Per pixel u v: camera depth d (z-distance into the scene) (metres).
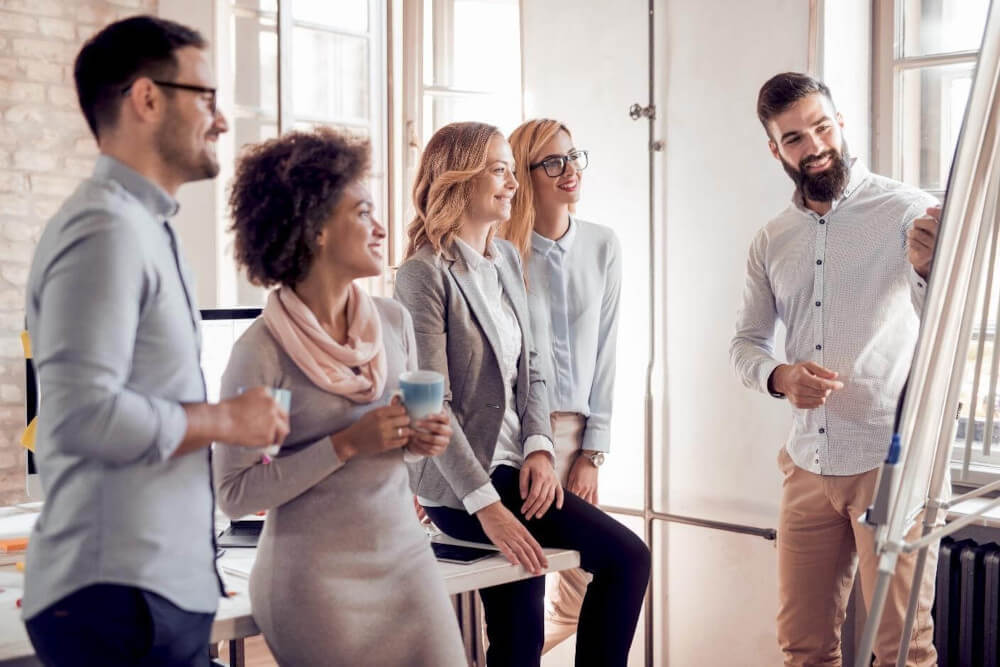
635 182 3.48
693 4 3.31
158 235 1.52
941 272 1.54
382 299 2.11
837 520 2.73
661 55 3.39
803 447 2.76
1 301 4.00
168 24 1.55
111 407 1.39
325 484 1.86
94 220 1.43
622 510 3.57
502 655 2.45
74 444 1.39
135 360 1.48
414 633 1.91
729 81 3.25
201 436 1.50
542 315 2.94
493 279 2.53
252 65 4.04
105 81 1.52
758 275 2.90
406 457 1.99
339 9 4.21
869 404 2.64
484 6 4.29
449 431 1.90
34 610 1.47
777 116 2.67
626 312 3.54
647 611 3.50
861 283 2.65
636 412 3.54
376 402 1.95
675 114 3.38
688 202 3.37
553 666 3.72
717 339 3.33
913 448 1.48
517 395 2.57
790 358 2.82
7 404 4.03
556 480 2.51
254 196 1.86
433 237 2.47
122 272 1.42
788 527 2.81
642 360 3.51
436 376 1.87
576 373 2.97
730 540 3.34
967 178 1.56
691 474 3.41
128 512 1.46
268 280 1.90
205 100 1.57
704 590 3.41
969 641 2.84
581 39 3.59
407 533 1.95
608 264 3.06
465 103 4.31
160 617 1.47
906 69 3.19
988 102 1.56
